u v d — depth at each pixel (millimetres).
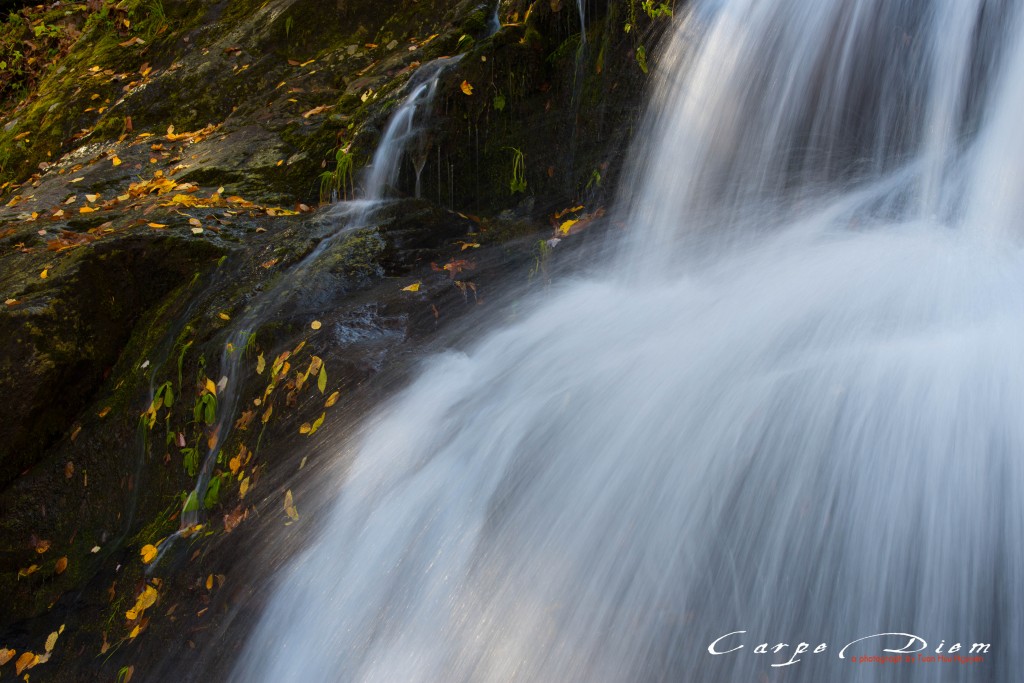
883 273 3551
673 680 2525
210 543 3490
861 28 4180
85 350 4422
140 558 3697
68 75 7680
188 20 7496
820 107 4309
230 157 5836
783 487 2676
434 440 3342
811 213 4281
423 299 3977
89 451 4207
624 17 4910
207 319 4109
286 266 4359
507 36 5098
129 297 4605
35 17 9477
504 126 5172
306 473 3449
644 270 4426
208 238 4723
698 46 4668
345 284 4113
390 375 3588
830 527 2559
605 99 4965
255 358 3799
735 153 4500
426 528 3111
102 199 5766
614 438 3062
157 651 3400
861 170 4246
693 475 2836
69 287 4398
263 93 6551
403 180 5098
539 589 2822
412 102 5090
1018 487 2443
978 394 2703
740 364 3184
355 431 3475
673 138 4688
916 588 2418
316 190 5504
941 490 2510
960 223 3947
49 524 4152
